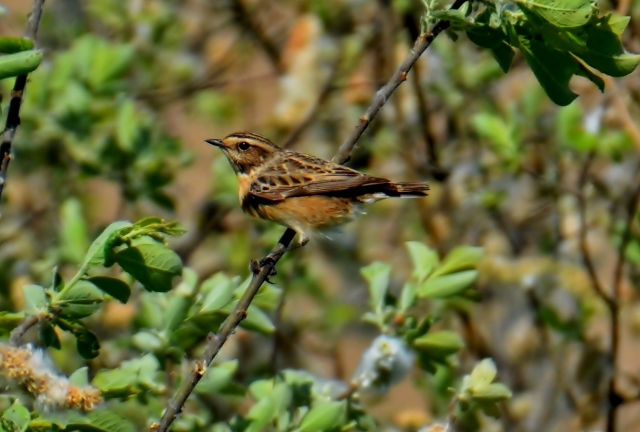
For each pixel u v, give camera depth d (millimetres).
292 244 13531
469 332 13703
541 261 13578
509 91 15922
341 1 15812
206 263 14789
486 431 12828
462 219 14883
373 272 10133
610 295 13562
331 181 11320
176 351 9375
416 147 15211
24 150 13414
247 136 11828
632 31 13602
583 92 14523
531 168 14531
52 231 13656
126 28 15930
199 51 17016
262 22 17312
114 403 8828
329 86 15195
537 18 7434
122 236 7621
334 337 14062
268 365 12109
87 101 12992
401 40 15508
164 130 15289
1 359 7137
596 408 13117
